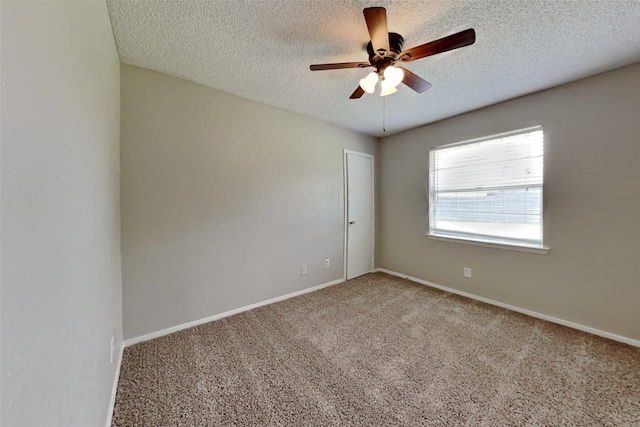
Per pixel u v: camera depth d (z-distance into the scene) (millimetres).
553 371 1656
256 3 1353
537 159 2455
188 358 1812
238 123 2523
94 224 1073
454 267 3133
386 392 1491
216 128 2379
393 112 2953
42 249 572
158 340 2043
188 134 2221
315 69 1638
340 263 3551
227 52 1797
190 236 2256
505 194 2697
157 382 1567
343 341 2035
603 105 2043
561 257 2287
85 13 968
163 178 2105
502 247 2662
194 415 1331
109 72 1477
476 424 1272
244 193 2588
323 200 3326
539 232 2463
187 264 2246
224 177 2445
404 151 3699
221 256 2447
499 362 1757
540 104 2381
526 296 2516
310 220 3184
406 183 3678
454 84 2254
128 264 1965
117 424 1274
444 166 3270
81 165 889
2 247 423
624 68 1949
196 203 2281
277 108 2820
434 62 1908
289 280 2992
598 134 2070
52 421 596
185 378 1604
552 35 1610
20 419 459
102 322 1186
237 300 2566
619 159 1982
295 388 1524
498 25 1525
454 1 1349
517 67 1976
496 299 2742
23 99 501
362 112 2951
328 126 3354
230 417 1320
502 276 2693
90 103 1032
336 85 2291
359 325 2299
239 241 2566
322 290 3225
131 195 1966
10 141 454
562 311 2291
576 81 2172
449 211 3234
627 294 1969
